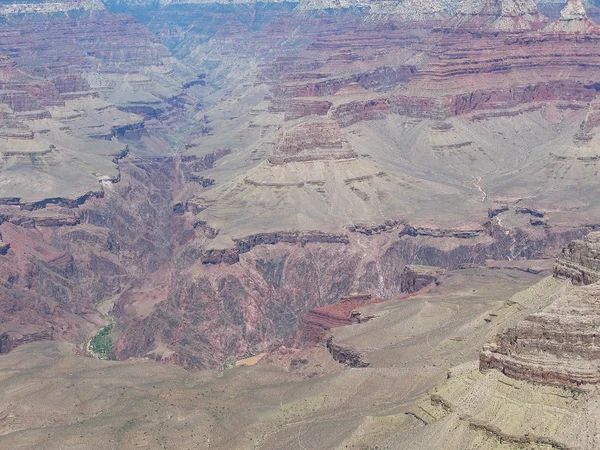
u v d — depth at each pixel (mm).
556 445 189875
